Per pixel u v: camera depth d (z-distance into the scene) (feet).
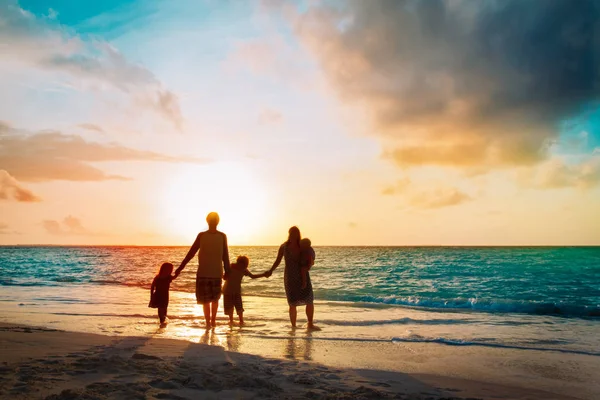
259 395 11.41
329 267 127.95
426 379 14.51
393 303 44.16
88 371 13.14
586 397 12.74
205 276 25.04
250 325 27.09
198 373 13.35
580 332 25.67
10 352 16.42
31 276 88.07
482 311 36.83
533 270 109.81
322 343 20.98
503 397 12.56
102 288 58.34
